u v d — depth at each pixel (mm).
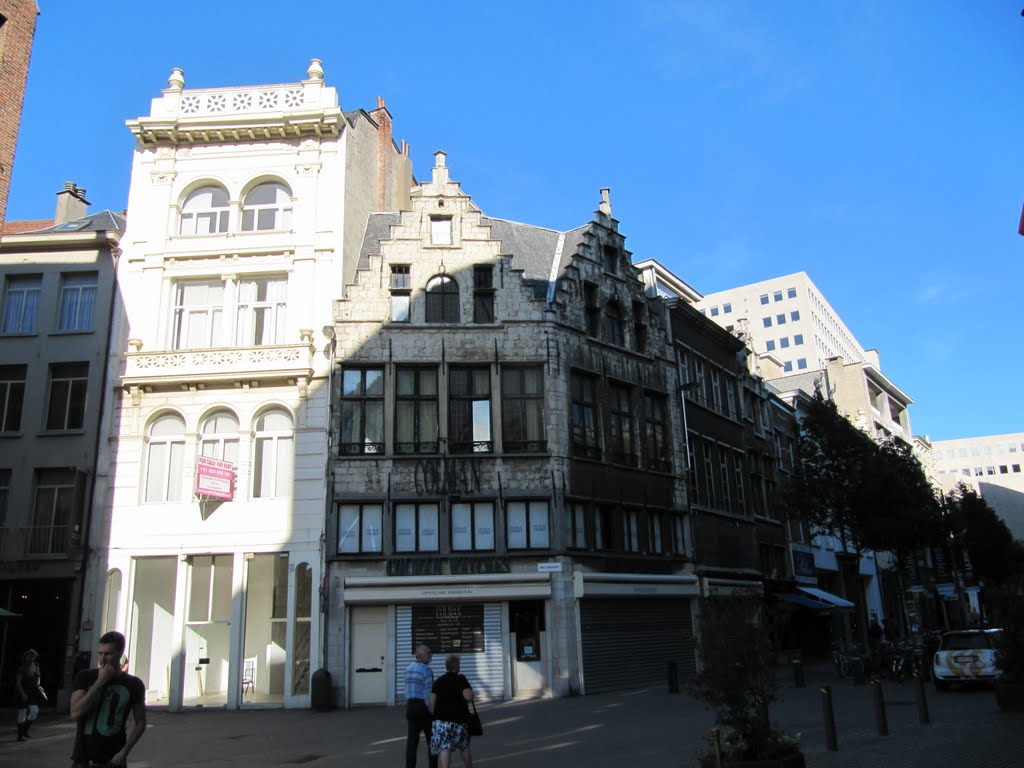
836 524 30125
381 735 15609
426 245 25531
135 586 22891
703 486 30375
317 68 26625
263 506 22938
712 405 32938
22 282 25734
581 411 25703
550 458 24078
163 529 22906
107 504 23203
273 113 25844
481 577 22500
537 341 25078
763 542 34125
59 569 22812
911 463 31094
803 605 34531
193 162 26078
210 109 26344
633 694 22297
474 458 23734
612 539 25469
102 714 6387
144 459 23625
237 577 22469
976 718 14641
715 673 9977
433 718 9844
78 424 24266
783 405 41688
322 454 23234
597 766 11180
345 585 22141
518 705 20703
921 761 10500
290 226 25594
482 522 23469
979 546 51281
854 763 10570
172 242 25328
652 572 26281
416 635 22250
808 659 36625
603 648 23719
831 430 30297
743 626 10188
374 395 24031
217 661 22250
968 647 20625
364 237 27453
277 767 12312
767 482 36844
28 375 24625
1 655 22453
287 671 21703
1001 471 120250
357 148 27500
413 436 23828
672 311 31281
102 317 24922
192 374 23766
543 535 23547
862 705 17703
